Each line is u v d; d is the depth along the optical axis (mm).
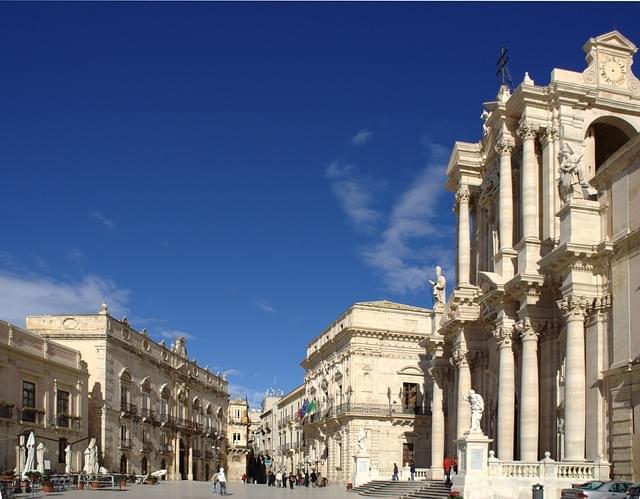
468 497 29219
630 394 29625
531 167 37969
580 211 32531
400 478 49188
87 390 58281
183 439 83938
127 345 66312
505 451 35688
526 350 35156
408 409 66500
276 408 112062
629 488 24844
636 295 29828
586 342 32188
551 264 33125
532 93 38188
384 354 67125
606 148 42250
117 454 63375
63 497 36281
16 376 48625
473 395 30797
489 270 43000
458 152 45688
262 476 80000
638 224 30234
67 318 61906
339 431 68625
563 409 33531
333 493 47031
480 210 44812
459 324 42438
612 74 39250
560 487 29438
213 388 97062
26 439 48688
